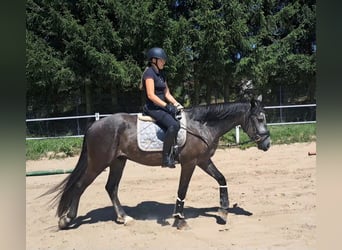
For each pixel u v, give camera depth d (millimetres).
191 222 5371
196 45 15945
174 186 7637
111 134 5008
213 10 15203
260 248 4387
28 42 15117
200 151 5086
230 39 15898
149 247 4504
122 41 16094
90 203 6555
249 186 7359
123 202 6559
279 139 13078
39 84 15945
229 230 5012
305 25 18422
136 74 15797
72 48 15797
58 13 15234
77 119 17312
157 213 5879
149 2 15656
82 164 5152
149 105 5000
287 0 18641
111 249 4477
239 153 11383
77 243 4691
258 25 17391
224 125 5258
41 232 5148
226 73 17250
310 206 5902
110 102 18391
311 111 18297
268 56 16719
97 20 15906
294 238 4652
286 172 8492
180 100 18797
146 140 4980
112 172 5441
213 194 6875
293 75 18531
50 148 12344
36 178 9070
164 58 4934
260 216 5535
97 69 15562
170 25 15445
